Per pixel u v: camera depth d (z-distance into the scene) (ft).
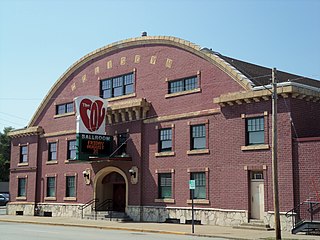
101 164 119.55
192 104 101.55
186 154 101.14
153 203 106.73
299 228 77.25
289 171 82.48
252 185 88.48
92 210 119.85
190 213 98.84
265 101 87.30
